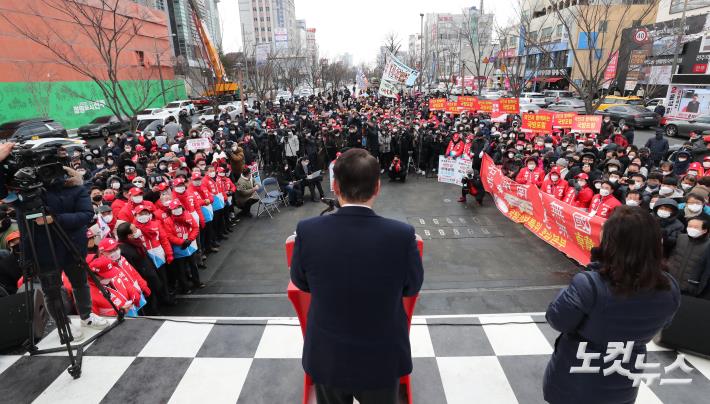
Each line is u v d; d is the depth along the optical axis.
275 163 15.23
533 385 2.80
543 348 3.19
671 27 24.28
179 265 6.16
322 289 1.52
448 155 12.93
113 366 3.04
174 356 3.14
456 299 5.73
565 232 7.20
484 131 14.69
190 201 6.78
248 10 95.94
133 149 12.08
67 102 24.12
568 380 1.87
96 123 23.83
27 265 2.90
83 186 3.13
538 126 12.70
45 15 21.27
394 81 17.56
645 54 23.67
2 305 3.18
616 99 25.50
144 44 30.89
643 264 1.58
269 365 3.03
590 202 7.46
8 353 3.21
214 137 14.62
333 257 1.49
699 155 9.71
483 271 6.72
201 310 5.71
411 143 13.98
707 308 3.02
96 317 3.56
